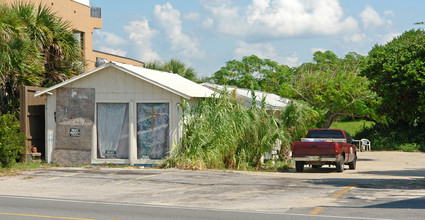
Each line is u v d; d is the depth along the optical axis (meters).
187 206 10.85
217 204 11.11
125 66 20.70
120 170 18.36
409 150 38.22
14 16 21.06
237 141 19.66
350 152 20.83
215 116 19.14
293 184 14.70
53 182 15.04
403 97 24.92
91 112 20.56
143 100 20.05
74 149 20.61
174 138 19.61
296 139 23.72
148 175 16.75
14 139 18.33
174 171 17.97
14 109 21.47
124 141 20.33
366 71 27.61
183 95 19.33
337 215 9.66
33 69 21.62
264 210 10.30
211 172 17.73
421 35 25.92
